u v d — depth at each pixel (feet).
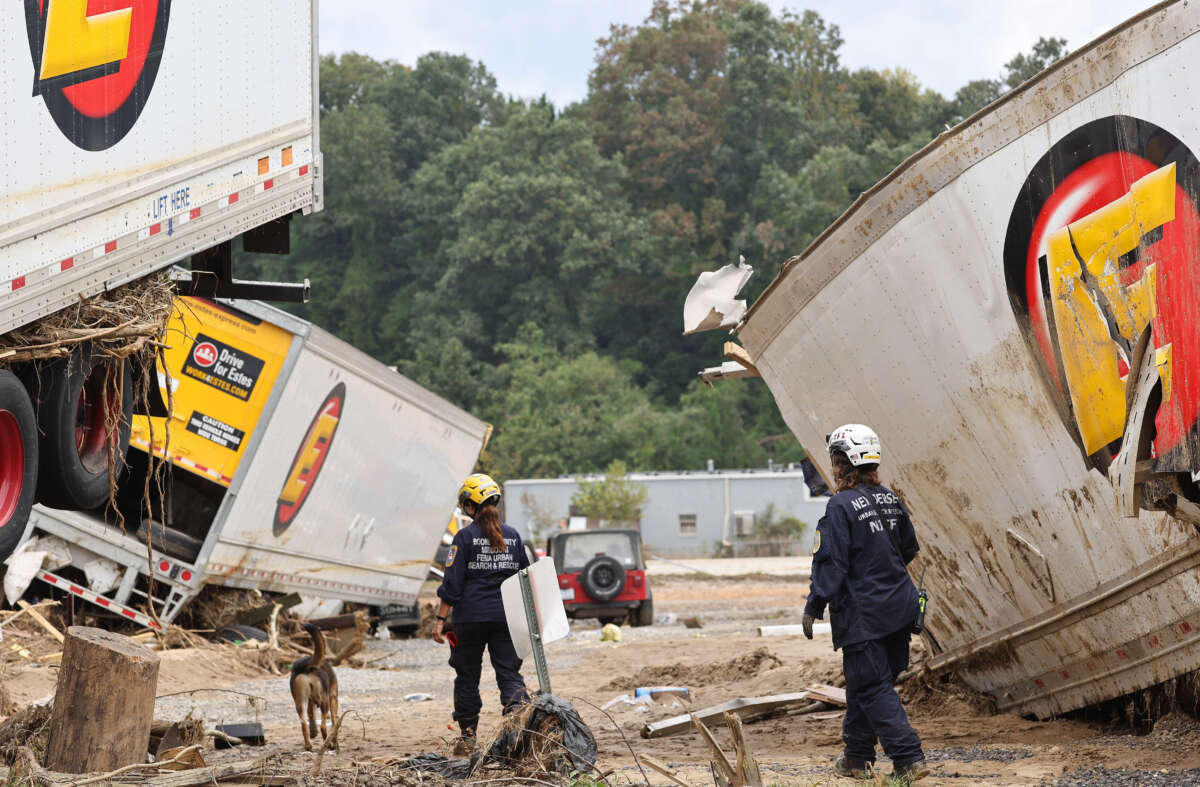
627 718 40.91
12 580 58.08
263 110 35.63
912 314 31.68
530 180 442.91
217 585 68.69
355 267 467.11
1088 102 27.63
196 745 27.02
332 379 70.74
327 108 547.08
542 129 474.49
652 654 65.72
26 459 29.19
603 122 506.07
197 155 32.14
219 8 33.17
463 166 477.36
